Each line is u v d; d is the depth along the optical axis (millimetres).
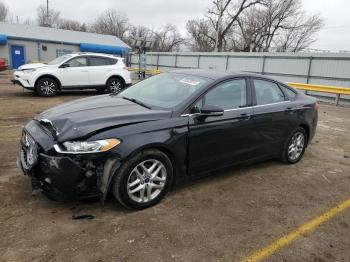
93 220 3549
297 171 5480
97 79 13523
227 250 3195
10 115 8836
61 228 3369
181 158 4055
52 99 12148
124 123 3680
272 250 3242
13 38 33438
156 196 3922
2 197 3922
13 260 2873
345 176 5391
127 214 3713
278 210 4070
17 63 34250
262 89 5141
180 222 3627
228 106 4559
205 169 4402
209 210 3939
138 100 4562
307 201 4371
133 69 27547
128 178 3627
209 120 4258
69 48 37312
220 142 4434
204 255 3094
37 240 3156
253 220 3789
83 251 3035
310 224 3779
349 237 3562
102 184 3496
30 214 3598
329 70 18078
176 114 4023
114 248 3104
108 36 44312
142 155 3688
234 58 23625
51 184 3424
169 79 4949
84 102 4551
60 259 2912
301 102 5719
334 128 9547
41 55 35562
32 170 3578
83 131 3484
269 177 5121
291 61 19969
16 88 15289
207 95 4359
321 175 5367
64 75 12820
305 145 6020
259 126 4918
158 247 3162
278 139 5352
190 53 27297
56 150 3404
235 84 4754
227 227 3598
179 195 4273
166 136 3834
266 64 21453
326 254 3236
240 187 4664
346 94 15586
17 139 6406
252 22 48250
